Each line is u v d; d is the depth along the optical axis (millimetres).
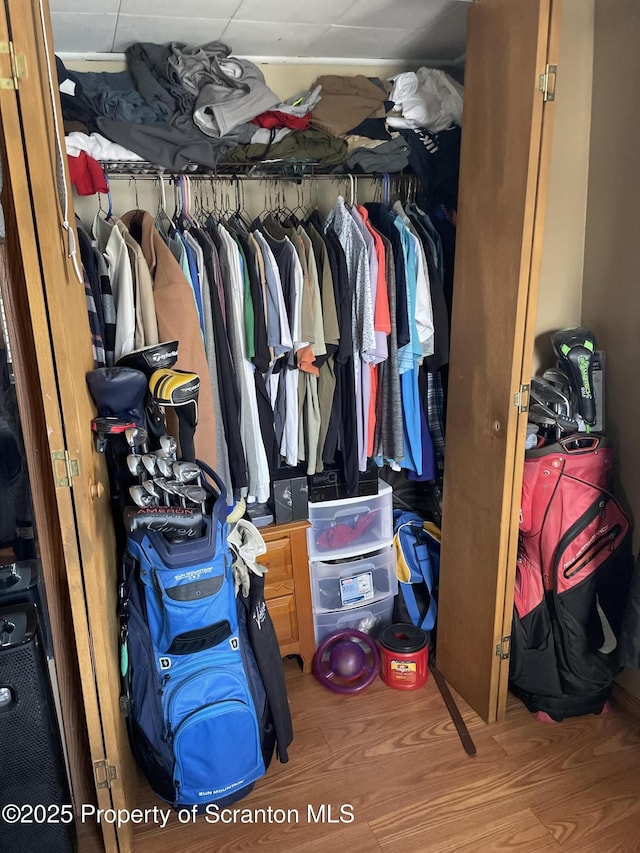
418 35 2252
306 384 2193
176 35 2139
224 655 1770
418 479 2422
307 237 2123
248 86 2174
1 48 1206
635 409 2031
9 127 1237
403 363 2246
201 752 1719
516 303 1766
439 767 1933
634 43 1904
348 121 2242
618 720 2096
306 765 1956
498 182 1789
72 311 1468
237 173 2268
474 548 2068
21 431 1491
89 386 1585
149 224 1948
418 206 2412
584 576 2008
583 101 2074
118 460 1751
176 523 1625
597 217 2119
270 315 2057
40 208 1274
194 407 1689
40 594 1543
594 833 1700
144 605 1752
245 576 1927
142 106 2096
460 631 2193
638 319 1996
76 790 1763
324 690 2297
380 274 2156
